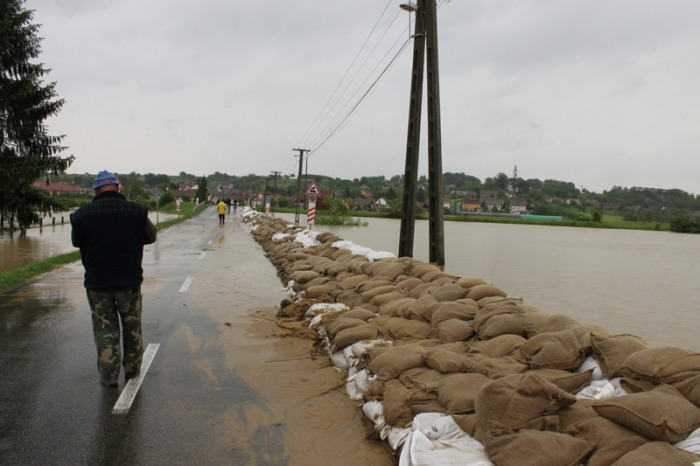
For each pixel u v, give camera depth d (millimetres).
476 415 3150
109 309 4727
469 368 3986
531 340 4090
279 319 7617
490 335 4648
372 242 28422
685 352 3121
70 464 3373
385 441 3711
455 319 5191
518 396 3004
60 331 6641
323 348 6105
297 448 3721
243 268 13836
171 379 5039
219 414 4262
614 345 3607
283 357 5840
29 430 3842
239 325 7309
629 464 2422
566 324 4363
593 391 3340
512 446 2764
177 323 7344
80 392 4609
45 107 22859
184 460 3486
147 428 3941
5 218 24016
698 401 2773
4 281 10367
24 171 21484
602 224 78375
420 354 4332
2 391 4598
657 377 3041
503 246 31641
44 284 10367
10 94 21438
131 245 4715
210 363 5582
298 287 9430
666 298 13914
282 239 18766
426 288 6832
